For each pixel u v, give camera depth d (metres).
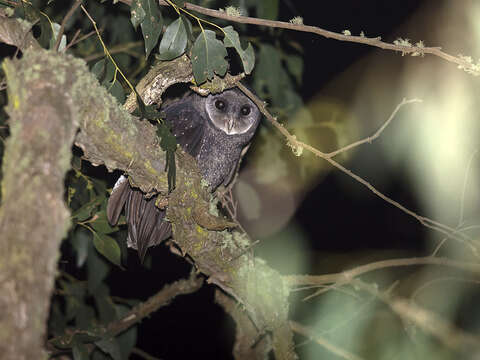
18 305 2.82
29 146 3.30
